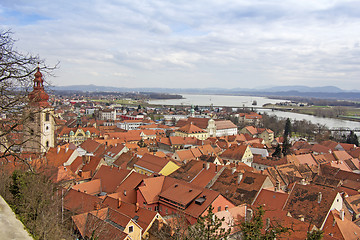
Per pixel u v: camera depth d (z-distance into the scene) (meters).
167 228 54.78
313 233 43.56
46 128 105.38
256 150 164.12
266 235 41.06
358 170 135.25
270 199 74.31
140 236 53.97
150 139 194.88
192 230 42.09
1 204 16.44
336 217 66.06
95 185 86.62
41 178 49.25
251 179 80.25
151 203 74.00
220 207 67.00
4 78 27.33
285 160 124.38
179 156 128.38
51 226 37.72
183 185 75.56
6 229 14.36
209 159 120.31
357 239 63.53
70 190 67.31
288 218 58.66
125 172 88.00
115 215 54.84
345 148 173.88
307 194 72.62
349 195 94.94
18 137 34.84
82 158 106.50
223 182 84.31
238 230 60.16
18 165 57.78
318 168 120.12
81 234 49.91
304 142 193.62
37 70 29.39
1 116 30.22
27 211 37.78
